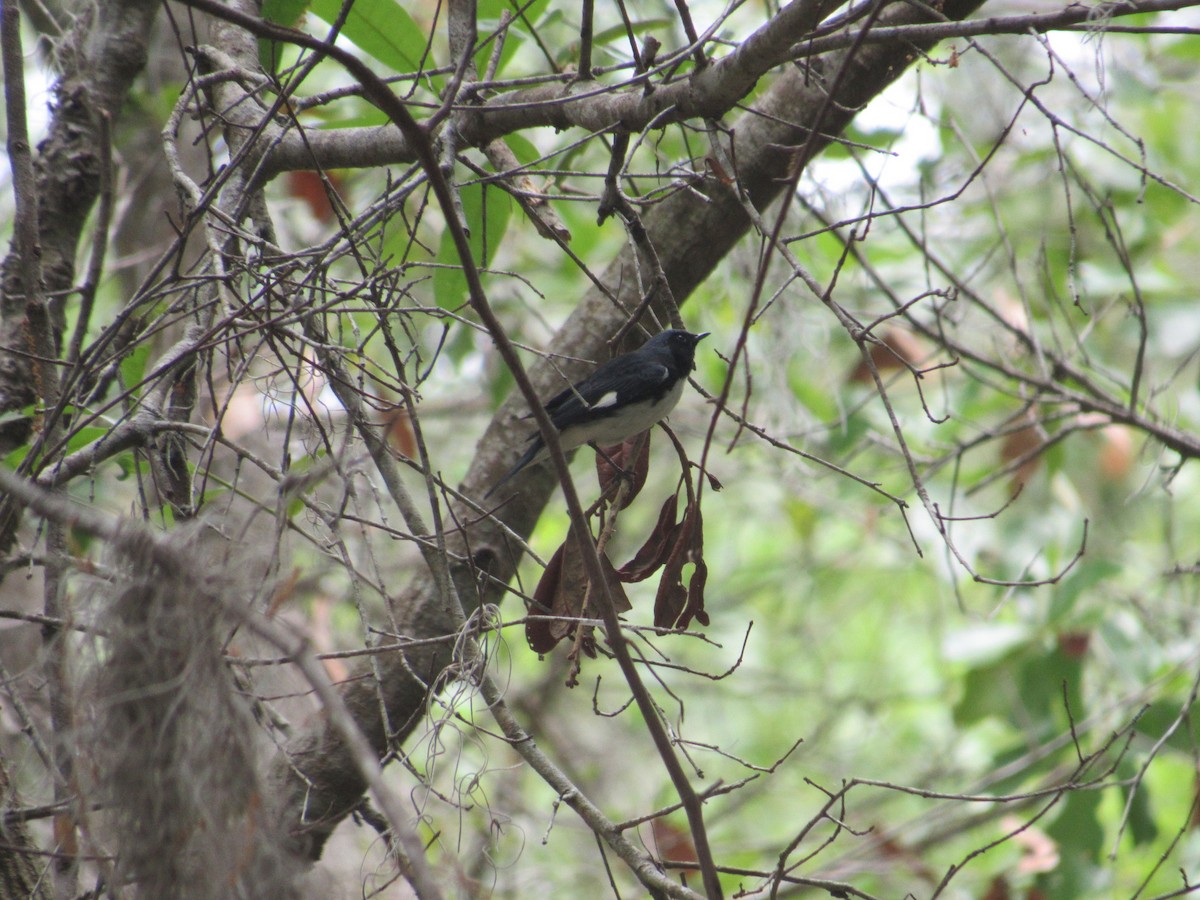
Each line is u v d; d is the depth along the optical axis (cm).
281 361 671
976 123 1484
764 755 2062
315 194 1295
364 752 445
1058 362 1262
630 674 575
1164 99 1714
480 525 962
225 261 796
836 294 1595
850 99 910
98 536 554
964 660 1398
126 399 838
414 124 529
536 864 1538
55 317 901
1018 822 1447
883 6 533
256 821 505
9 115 727
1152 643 1372
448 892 591
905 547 1720
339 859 848
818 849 615
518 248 1792
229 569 520
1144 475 1577
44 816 600
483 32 1009
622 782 1947
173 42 1317
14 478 521
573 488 572
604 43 1111
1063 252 1485
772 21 662
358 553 1366
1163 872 1420
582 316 1004
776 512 2144
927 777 1684
